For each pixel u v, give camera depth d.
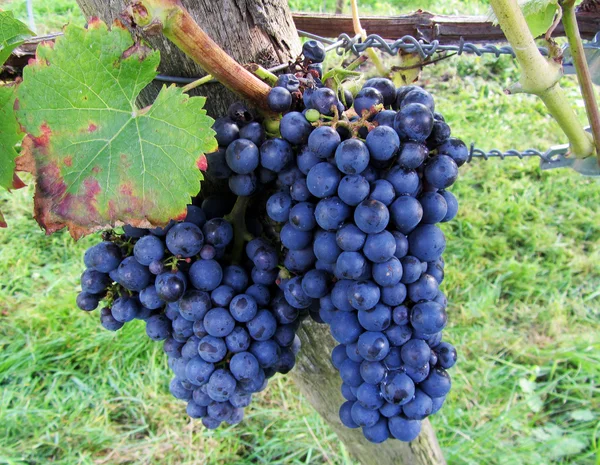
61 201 0.24
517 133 1.12
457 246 0.97
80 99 0.24
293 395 0.81
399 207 0.25
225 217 0.30
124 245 0.30
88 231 0.24
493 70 1.24
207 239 0.28
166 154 0.24
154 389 0.81
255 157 0.26
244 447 0.77
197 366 0.30
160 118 0.24
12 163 0.29
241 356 0.29
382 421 0.29
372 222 0.24
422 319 0.26
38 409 0.79
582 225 1.00
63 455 0.76
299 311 0.31
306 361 0.43
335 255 0.26
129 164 0.24
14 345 0.86
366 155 0.23
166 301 0.28
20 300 0.92
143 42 0.24
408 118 0.24
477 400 0.79
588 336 0.86
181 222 0.27
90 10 0.29
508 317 0.90
